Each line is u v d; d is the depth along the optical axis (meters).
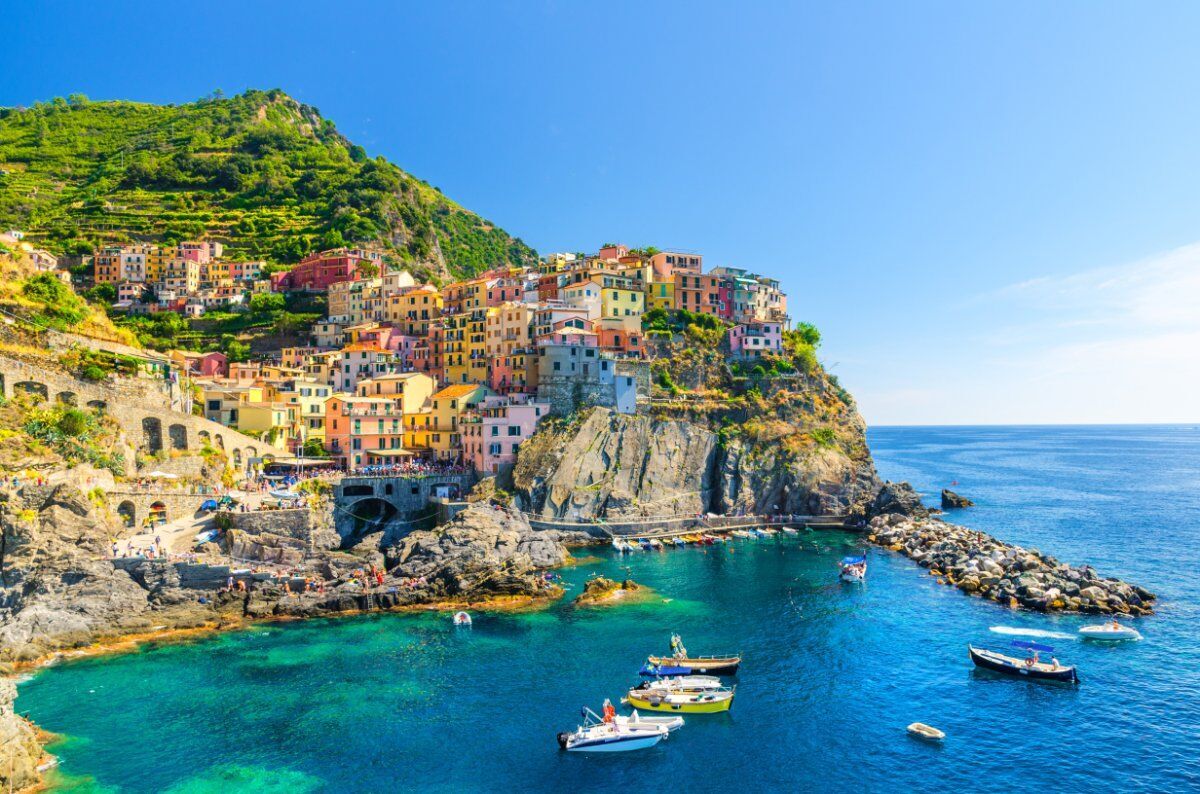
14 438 91.62
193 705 67.31
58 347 108.81
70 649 78.69
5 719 55.34
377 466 136.75
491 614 92.81
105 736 61.66
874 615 93.94
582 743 60.72
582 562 120.25
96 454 98.88
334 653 79.62
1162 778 57.19
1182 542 141.75
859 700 70.50
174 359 167.12
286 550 99.81
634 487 144.75
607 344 162.50
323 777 56.59
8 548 80.31
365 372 169.12
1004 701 70.12
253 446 128.38
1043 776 57.72
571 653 80.38
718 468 154.88
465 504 121.88
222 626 86.62
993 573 107.50
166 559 88.50
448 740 62.28
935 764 59.53
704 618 92.12
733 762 59.97
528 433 139.75
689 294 184.00
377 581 97.69
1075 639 85.44
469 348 173.88
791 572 115.19
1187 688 72.44
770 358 178.75
